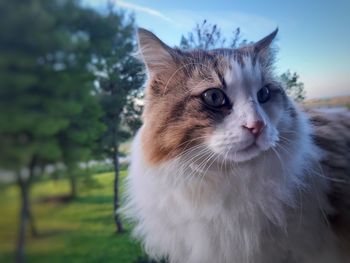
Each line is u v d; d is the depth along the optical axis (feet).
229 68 0.64
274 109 0.67
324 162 0.73
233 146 0.60
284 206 0.66
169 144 0.62
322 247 0.69
